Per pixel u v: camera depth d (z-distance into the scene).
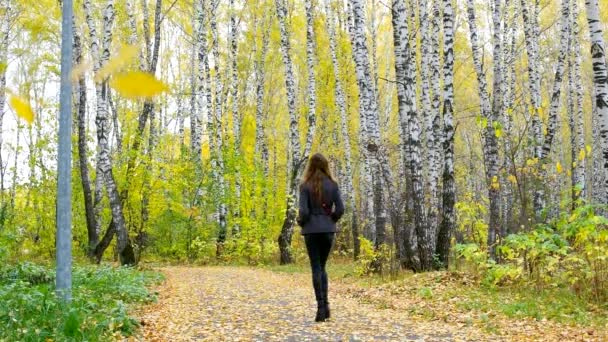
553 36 31.20
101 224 20.55
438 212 16.28
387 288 9.54
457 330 5.66
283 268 16.58
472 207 13.32
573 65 26.03
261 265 18.70
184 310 7.15
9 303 5.36
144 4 19.69
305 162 19.28
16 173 19.78
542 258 8.30
